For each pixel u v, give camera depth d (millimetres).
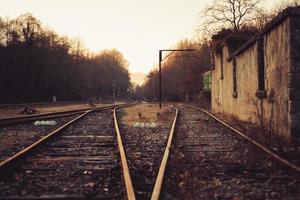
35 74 87375
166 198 6602
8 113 35281
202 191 7082
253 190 7137
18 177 8266
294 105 12812
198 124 21203
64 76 98438
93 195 6836
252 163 9516
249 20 51906
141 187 7352
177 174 8289
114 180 7977
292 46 12750
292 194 6902
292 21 12734
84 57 122062
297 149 11328
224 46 28453
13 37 82688
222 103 30344
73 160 10242
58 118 28203
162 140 14328
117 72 162625
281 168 8852
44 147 12562
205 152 11414
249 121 19750
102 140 14477
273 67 15008
